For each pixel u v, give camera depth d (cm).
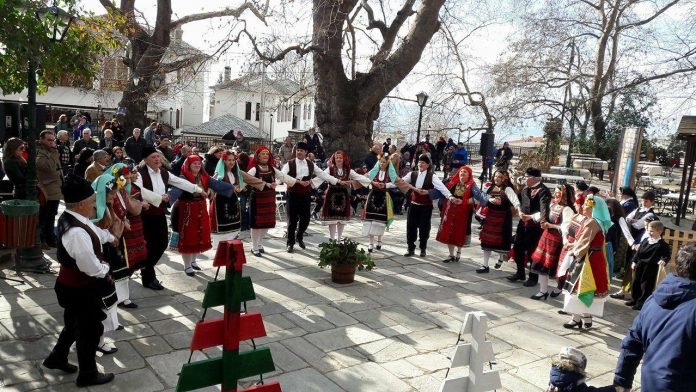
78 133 1769
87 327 394
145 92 1673
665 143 3033
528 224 734
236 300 282
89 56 738
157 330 514
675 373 273
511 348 533
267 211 786
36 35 611
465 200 816
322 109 1509
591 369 498
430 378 455
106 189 475
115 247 519
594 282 568
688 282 281
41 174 750
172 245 670
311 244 892
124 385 411
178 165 891
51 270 673
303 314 581
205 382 285
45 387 400
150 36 1722
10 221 629
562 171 1981
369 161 1270
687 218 1406
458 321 591
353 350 502
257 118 4200
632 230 779
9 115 957
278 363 466
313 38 1431
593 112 2492
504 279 771
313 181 832
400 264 812
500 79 2097
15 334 488
